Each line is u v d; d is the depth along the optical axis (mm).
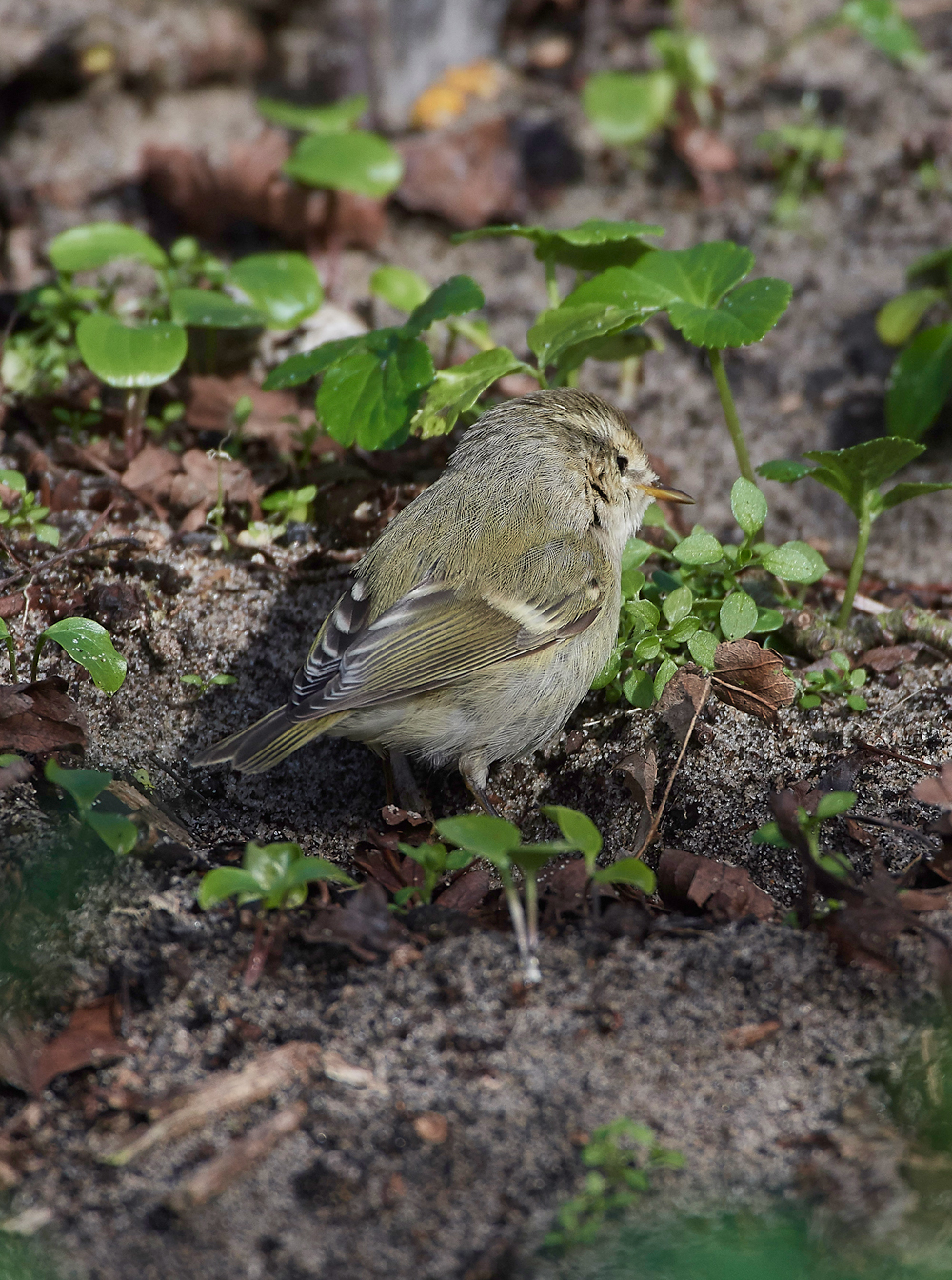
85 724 8516
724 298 9438
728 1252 5512
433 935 6742
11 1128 5926
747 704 8750
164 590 9586
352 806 9023
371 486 10586
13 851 7152
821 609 9945
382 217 14766
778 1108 6047
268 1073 6098
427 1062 6172
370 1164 5766
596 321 9367
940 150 14984
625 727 8938
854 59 16641
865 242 14383
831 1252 5523
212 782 8922
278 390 12094
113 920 6820
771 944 6648
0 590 9320
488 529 8609
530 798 9070
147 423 11523
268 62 16750
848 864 7492
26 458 11055
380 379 9711
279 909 6684
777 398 12711
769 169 15320
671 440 12281
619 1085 6094
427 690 8156
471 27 16547
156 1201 5633
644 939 6695
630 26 17094
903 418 11492
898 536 11258
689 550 8688
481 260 14648
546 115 15734
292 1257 5453
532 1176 5742
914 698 8984
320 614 9672
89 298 12352
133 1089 6074
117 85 16094
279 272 11430
